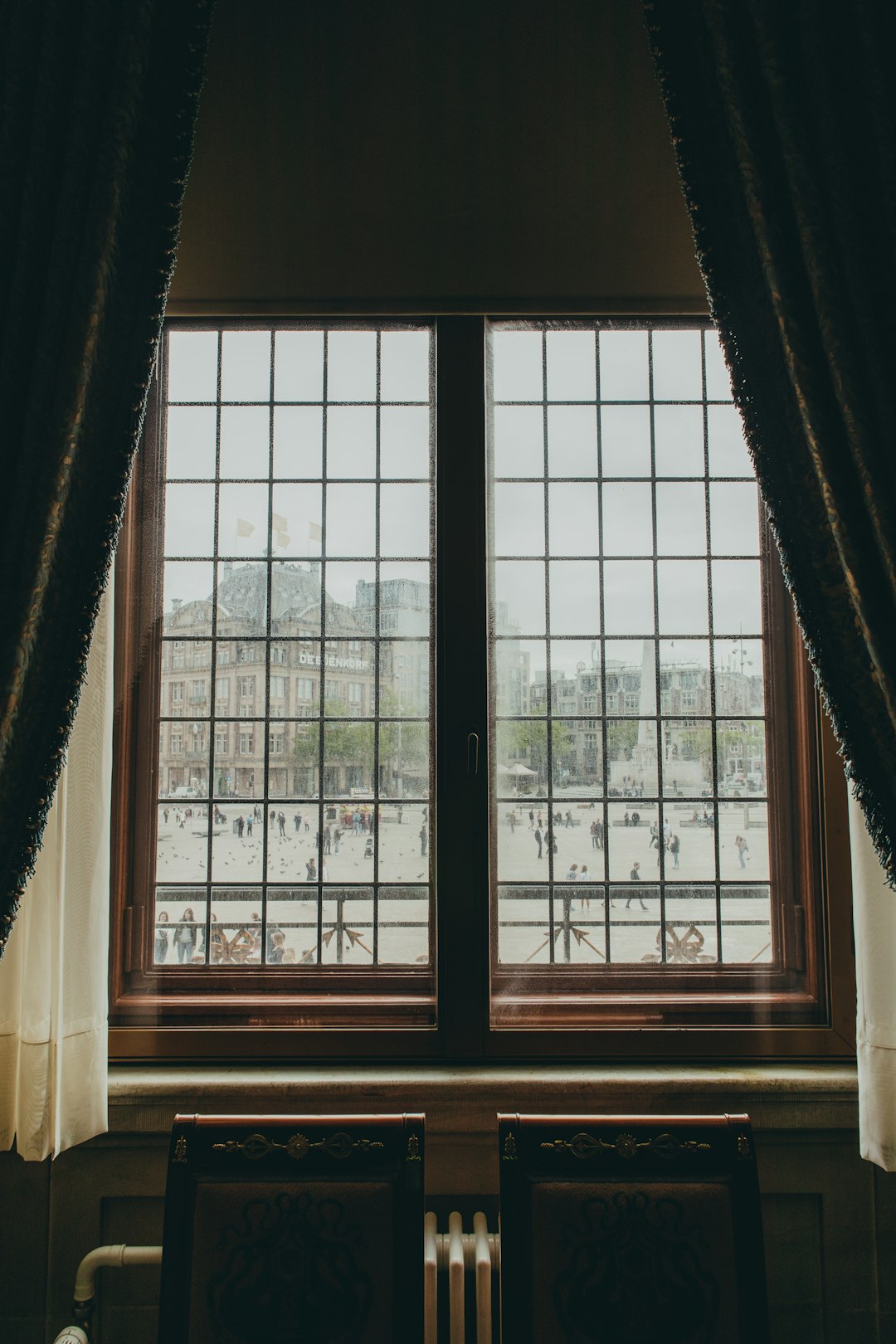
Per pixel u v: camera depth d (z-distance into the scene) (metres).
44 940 1.20
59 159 1.16
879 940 1.20
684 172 1.20
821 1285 1.26
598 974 1.44
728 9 1.17
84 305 1.10
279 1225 0.99
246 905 1.46
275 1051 1.36
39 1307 1.25
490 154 1.39
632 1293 0.96
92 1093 1.21
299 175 1.39
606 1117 1.03
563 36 1.40
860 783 1.09
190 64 1.19
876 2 1.17
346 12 1.40
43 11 1.18
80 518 1.11
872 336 1.10
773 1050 1.38
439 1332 1.19
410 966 1.45
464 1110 1.28
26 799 1.06
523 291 1.38
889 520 1.07
